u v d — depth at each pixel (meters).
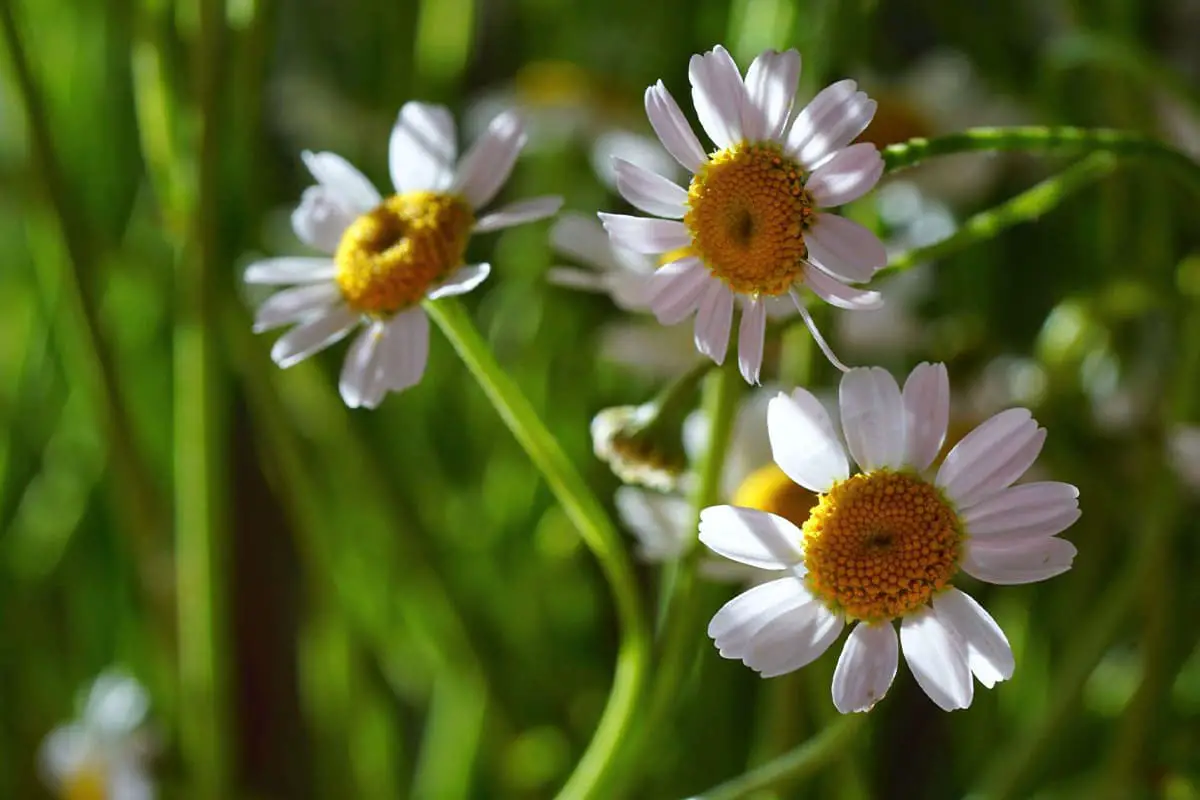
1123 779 0.26
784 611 0.22
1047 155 0.29
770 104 0.22
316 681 0.32
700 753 0.29
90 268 0.27
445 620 0.29
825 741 0.24
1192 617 0.27
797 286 0.22
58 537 0.33
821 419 0.22
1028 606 0.28
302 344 0.24
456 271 0.24
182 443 0.27
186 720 0.27
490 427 0.32
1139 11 0.29
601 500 0.31
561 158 0.35
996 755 0.28
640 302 0.24
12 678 0.34
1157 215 0.27
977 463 0.22
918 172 0.29
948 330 0.28
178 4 0.27
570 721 0.31
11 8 0.27
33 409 0.33
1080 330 0.26
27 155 0.27
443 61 0.33
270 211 0.35
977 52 0.30
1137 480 0.26
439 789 0.30
